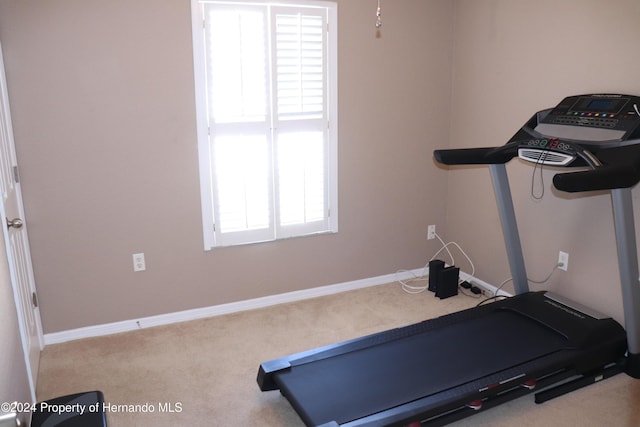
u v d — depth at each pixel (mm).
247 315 3412
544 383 2469
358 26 3439
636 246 2668
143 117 3000
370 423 2066
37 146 2811
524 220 3391
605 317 2783
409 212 3914
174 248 3232
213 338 3109
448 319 2922
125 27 2863
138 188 3072
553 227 3193
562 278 3184
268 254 3494
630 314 2609
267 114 3297
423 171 3889
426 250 4059
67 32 2754
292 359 2553
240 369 2787
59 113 2820
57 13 2717
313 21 3301
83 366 2807
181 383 2662
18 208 2717
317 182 3551
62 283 3012
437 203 4000
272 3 3166
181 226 3221
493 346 2623
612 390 2586
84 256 3033
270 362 2521
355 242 3773
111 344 3037
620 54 2691
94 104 2883
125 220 3082
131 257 3141
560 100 3049
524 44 3219
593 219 2945
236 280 3441
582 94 2893
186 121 3100
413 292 3766
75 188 2936
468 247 3898
